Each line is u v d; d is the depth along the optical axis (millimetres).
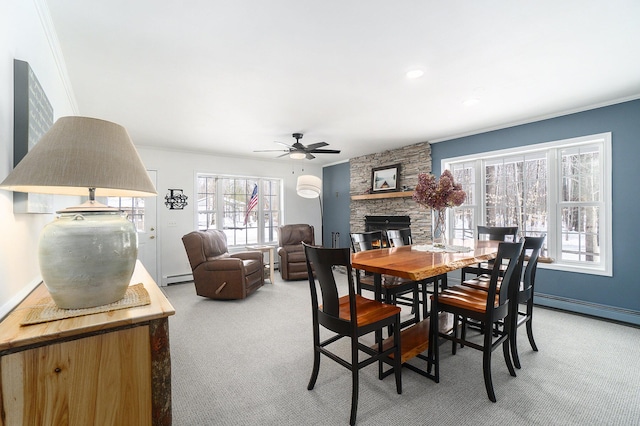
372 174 5926
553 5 1720
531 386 1988
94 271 999
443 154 4789
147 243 5117
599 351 2479
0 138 1077
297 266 5238
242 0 1648
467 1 1678
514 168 4105
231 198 6156
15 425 797
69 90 2688
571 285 3512
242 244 6258
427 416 1708
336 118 3711
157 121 3766
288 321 3268
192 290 4770
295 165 6926
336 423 1668
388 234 3371
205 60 2295
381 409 1772
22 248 1288
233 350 2570
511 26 1911
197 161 5641
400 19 1832
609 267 3230
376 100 3129
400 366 1924
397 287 2637
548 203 3762
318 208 7301
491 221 4348
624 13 1782
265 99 3076
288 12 1758
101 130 1020
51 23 1806
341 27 1907
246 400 1882
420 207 5098
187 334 2922
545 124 3701
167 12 1742
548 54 2256
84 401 879
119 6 1684
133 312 984
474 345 1933
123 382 933
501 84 2768
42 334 816
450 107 3359
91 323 892
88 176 934
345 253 1675
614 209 3197
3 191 1078
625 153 3125
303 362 2357
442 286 2807
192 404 1846
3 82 1106
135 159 1083
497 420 1670
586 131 3377
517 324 2271
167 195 5312
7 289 1104
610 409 1752
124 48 2111
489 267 3289
